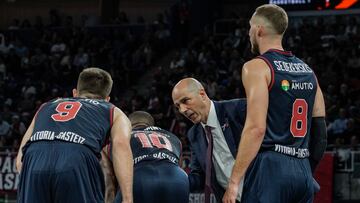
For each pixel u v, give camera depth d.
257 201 4.48
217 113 5.25
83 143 4.96
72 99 5.30
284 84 4.57
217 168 5.27
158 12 30.16
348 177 14.13
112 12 28.80
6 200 16.70
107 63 24.47
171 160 6.29
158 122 18.27
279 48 4.74
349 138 16.66
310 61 20.72
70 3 31.47
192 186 6.00
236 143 5.20
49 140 4.97
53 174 4.84
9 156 16.80
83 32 26.58
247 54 21.38
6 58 25.78
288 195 4.55
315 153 4.94
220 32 26.02
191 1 26.59
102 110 5.18
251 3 26.77
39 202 4.86
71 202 4.83
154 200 6.10
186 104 5.29
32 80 24.80
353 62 20.75
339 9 23.77
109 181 6.08
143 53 24.70
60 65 24.73
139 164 6.21
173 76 21.47
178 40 25.56
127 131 5.11
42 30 27.94
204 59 22.45
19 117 20.36
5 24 32.06
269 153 4.55
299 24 24.42
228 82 20.59
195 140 5.57
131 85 23.83
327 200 14.11
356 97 19.06
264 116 4.43
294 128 4.62
